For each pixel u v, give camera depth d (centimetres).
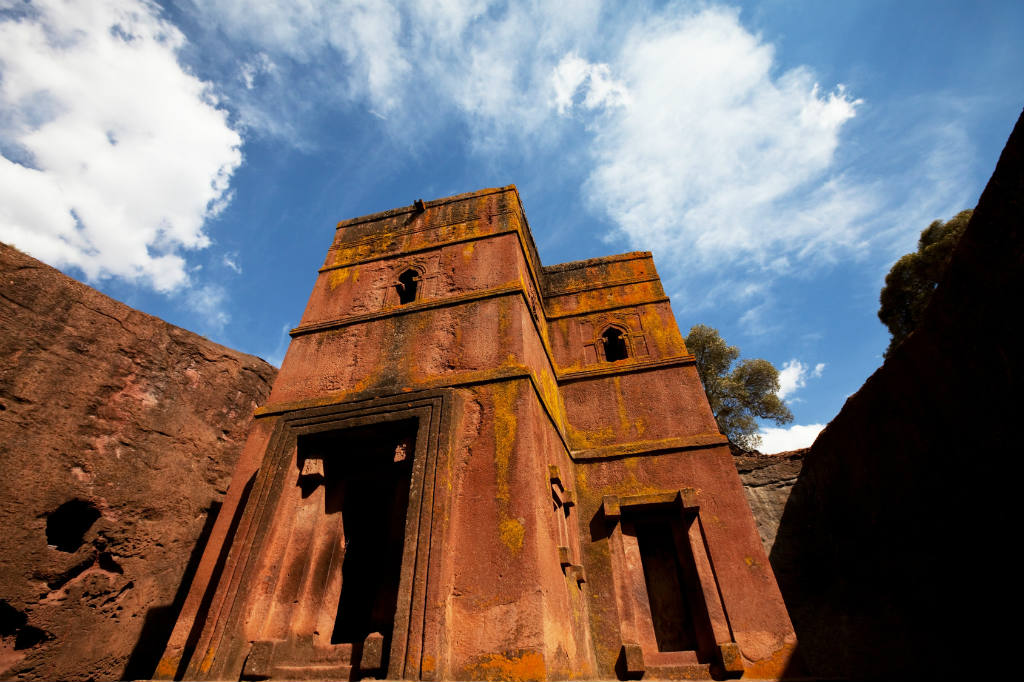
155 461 842
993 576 639
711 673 654
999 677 636
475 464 618
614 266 1267
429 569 512
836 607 1015
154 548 812
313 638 552
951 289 640
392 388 720
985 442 624
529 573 519
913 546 799
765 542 1246
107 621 730
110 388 809
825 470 1085
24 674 633
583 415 977
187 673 504
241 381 1045
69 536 734
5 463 652
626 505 817
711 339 2341
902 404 791
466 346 764
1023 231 514
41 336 739
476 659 477
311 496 653
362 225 1105
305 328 891
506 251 911
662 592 779
